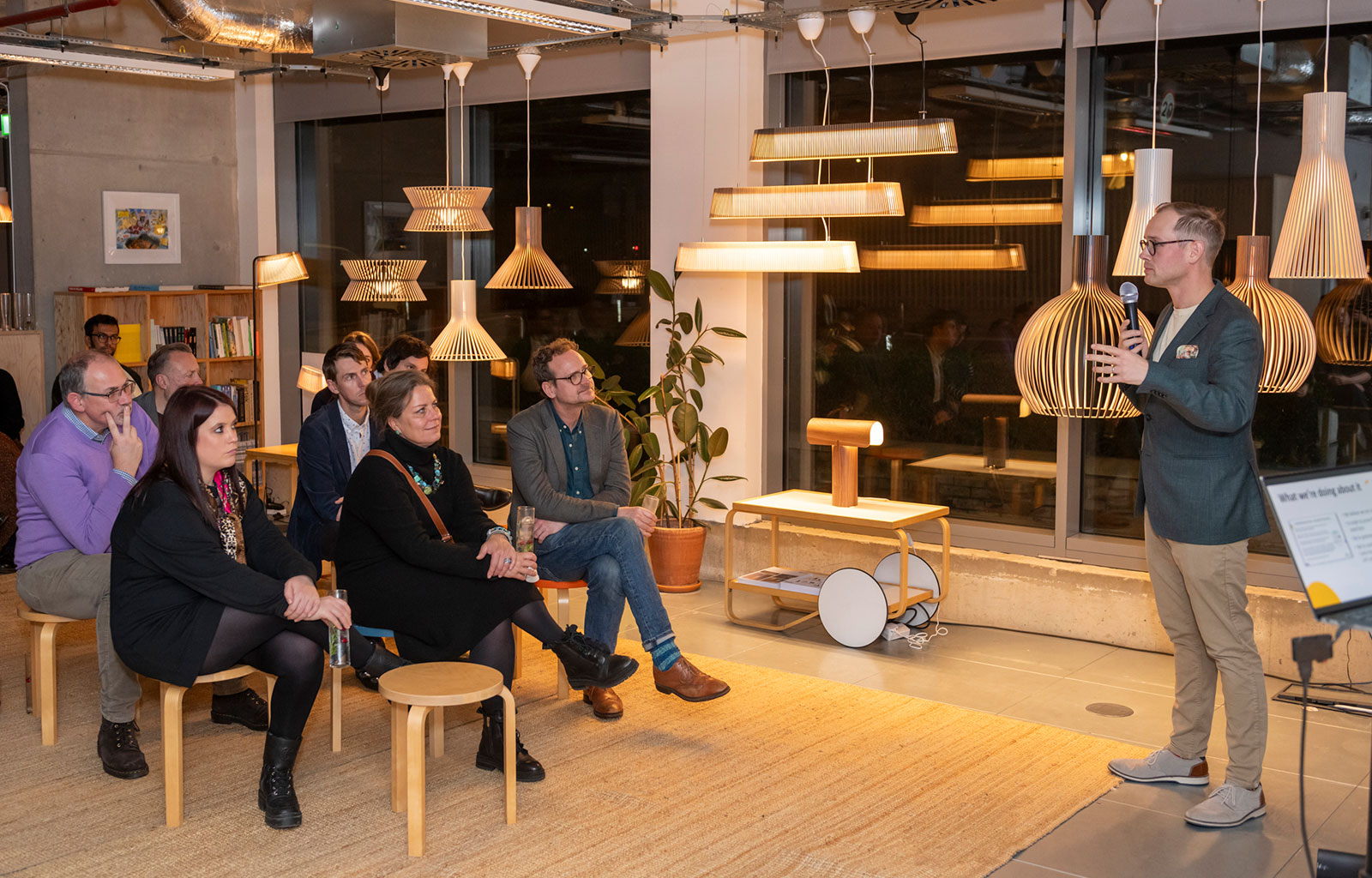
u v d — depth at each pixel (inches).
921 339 228.1
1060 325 148.3
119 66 227.1
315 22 176.2
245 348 320.5
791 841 126.0
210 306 320.5
